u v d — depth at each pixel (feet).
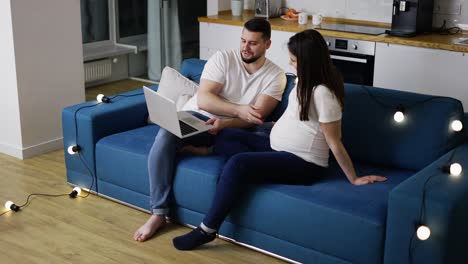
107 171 12.52
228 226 10.96
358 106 11.38
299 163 10.57
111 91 21.26
